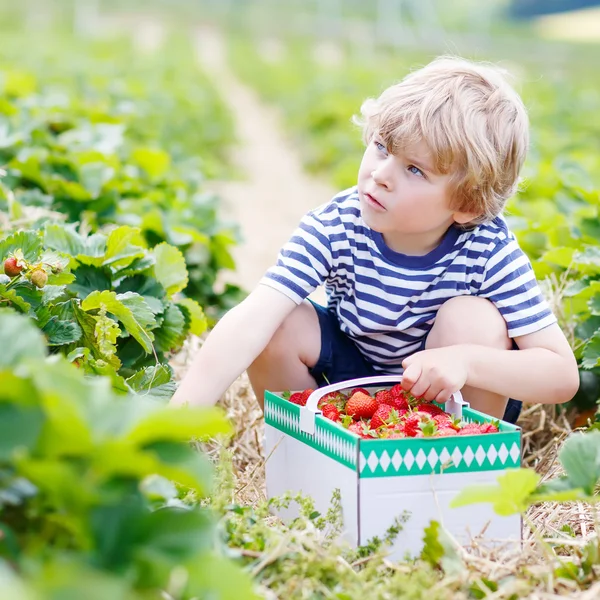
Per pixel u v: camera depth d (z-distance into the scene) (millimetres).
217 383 2549
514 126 2682
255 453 3088
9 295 2641
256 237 8227
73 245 3260
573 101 19000
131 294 2984
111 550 1527
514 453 2281
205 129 14891
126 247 3217
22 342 1631
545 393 2631
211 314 4844
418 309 2803
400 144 2523
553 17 77438
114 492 1525
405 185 2562
